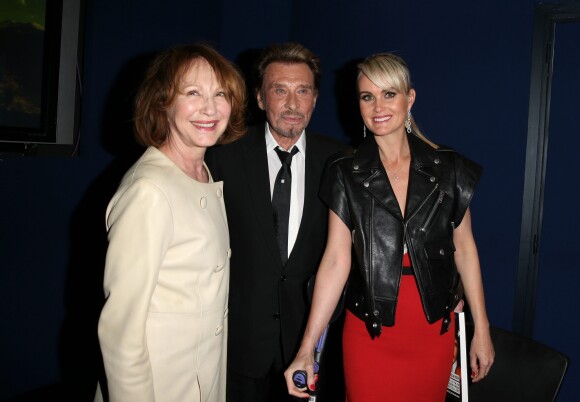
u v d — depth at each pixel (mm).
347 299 1879
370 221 1784
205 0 3557
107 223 1353
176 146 1471
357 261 1814
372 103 1758
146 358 1282
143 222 1258
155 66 1442
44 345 2793
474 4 2857
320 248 2055
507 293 2867
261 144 2039
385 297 1763
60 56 2738
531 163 2748
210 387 1494
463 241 1871
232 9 3717
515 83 2768
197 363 1426
